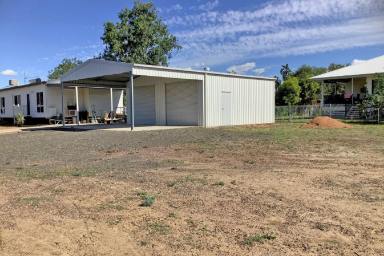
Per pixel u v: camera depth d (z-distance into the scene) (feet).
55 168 24.16
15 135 55.21
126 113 86.22
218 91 68.03
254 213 13.85
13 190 18.11
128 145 36.88
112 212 14.29
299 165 23.82
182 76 61.46
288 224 12.63
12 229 12.66
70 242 11.48
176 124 70.54
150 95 75.20
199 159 26.89
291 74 173.88
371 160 25.46
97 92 93.97
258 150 31.35
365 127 58.65
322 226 12.37
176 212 14.12
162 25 132.87
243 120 73.61
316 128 57.77
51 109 85.20
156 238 11.64
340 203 14.97
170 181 19.40
